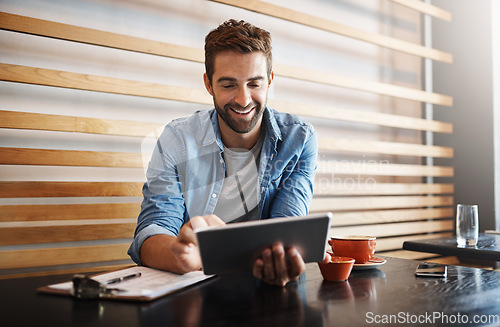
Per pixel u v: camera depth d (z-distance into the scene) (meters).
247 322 0.67
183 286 0.89
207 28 2.54
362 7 3.26
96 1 2.17
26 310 0.73
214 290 0.87
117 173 2.21
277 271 0.88
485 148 3.43
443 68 3.63
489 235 2.10
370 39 2.97
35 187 1.91
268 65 1.33
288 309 0.74
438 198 3.43
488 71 3.41
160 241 1.07
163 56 2.18
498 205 3.40
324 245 0.91
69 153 1.95
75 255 1.97
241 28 1.29
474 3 3.49
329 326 0.66
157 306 0.75
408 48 3.19
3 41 1.92
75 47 2.10
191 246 0.97
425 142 3.62
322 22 2.73
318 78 2.71
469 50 3.51
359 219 2.94
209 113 1.53
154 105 2.34
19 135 1.96
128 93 2.08
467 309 0.75
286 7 2.86
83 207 2.00
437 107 3.66
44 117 1.88
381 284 0.92
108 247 2.06
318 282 0.95
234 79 1.27
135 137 2.25
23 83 1.94
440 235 3.47
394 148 3.14
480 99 3.46
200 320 0.68
